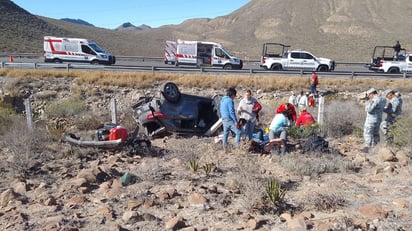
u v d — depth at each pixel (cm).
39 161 791
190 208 526
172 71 2927
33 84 2559
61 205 545
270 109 1766
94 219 487
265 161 793
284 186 620
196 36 16338
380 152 799
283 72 2919
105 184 628
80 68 2903
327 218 484
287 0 17538
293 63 3306
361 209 500
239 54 9100
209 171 693
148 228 462
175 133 1137
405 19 13500
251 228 455
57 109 1873
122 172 721
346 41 11244
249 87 2698
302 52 3316
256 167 720
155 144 1022
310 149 855
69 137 910
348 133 1173
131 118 1390
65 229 438
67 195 583
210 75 2848
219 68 3155
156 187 627
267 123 1402
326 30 13588
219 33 15862
